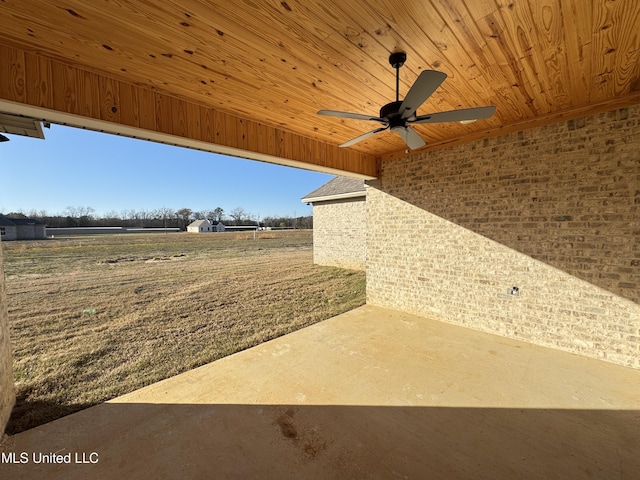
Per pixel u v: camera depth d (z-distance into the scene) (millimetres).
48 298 5832
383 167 4992
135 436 2025
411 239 4641
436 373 2826
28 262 9945
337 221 9602
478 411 2248
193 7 1472
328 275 8250
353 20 1604
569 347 3201
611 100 2818
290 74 2223
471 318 3992
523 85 2488
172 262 10625
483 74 2273
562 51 1952
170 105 2604
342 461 1780
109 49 1865
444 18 1595
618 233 2871
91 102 2162
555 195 3238
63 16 1524
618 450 1821
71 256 11484
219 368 3012
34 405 2414
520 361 3029
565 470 1675
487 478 1632
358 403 2375
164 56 1959
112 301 5645
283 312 4984
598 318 3012
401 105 1864
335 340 3682
